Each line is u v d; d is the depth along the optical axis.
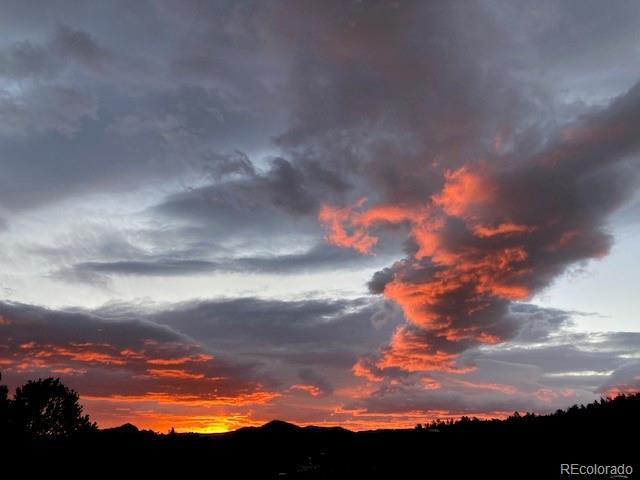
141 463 30.02
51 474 26.92
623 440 21.70
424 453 26.39
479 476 20.98
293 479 27.05
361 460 28.02
